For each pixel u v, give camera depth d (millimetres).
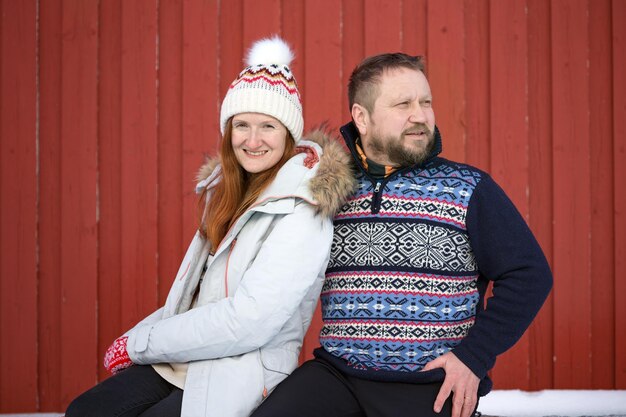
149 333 1854
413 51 3318
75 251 3314
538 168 3311
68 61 3322
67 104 3320
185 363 1881
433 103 3307
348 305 1882
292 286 1787
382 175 1948
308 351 3266
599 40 3307
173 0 3346
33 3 3324
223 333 1752
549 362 3291
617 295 3273
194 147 3320
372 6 3301
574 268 3287
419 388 1785
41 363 3326
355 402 1840
